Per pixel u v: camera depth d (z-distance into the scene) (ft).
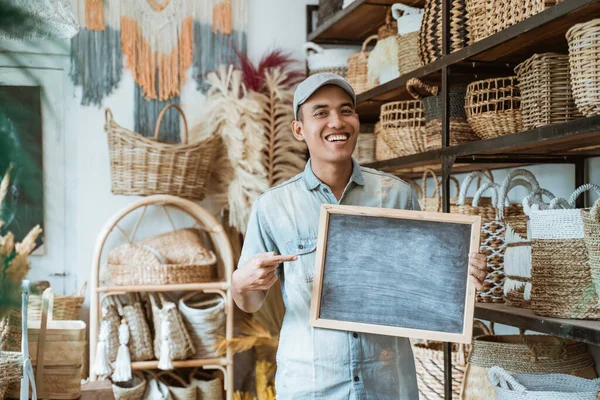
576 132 5.41
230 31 12.16
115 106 11.61
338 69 11.58
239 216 10.86
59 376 6.20
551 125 5.78
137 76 11.68
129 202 11.67
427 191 11.87
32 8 2.14
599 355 7.80
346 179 5.22
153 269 10.33
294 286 4.99
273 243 5.22
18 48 6.45
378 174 5.38
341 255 5.01
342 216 5.05
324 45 12.61
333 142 4.95
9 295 2.11
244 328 10.85
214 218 10.99
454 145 7.70
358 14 11.00
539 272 6.21
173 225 11.71
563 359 7.26
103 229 10.36
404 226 5.05
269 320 10.87
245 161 10.73
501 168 9.59
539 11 5.92
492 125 7.03
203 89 12.00
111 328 10.14
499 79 6.98
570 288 5.97
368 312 4.91
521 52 7.16
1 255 2.14
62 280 11.33
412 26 8.86
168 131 11.79
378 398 4.86
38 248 11.22
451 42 7.66
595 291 5.90
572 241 5.96
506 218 7.22
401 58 9.07
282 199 5.18
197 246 10.97
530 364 7.20
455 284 4.96
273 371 11.19
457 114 7.86
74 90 11.42
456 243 5.00
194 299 11.55
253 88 11.33
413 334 4.85
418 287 4.96
